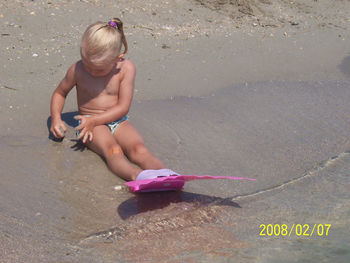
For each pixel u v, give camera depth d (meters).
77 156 3.55
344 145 3.94
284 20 7.34
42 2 6.27
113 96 3.71
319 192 3.30
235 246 2.69
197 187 3.27
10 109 4.13
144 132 3.94
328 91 5.06
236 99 4.74
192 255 2.58
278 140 3.97
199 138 3.93
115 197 3.09
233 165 3.56
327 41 6.74
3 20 5.75
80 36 5.70
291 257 2.63
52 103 3.79
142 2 6.86
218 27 6.69
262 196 3.22
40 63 5.03
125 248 2.61
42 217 2.83
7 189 3.09
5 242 2.59
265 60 5.87
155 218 2.89
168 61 5.49
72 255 2.52
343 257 2.64
